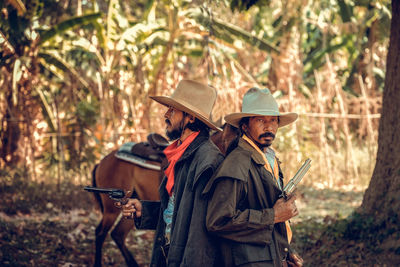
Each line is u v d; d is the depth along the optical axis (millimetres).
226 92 10188
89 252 6590
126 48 10070
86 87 10805
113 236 6012
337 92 11359
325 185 10617
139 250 6863
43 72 11422
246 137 2881
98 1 11273
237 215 2592
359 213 6062
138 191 6070
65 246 6543
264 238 2611
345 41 13867
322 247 5910
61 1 11805
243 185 2650
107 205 6066
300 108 11242
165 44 11555
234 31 11148
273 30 14594
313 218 7668
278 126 3143
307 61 14320
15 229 6793
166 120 3037
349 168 11125
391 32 6102
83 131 9961
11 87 9797
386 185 5863
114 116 9844
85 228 7539
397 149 5824
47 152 10109
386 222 5629
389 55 6062
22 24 9344
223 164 2646
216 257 2625
